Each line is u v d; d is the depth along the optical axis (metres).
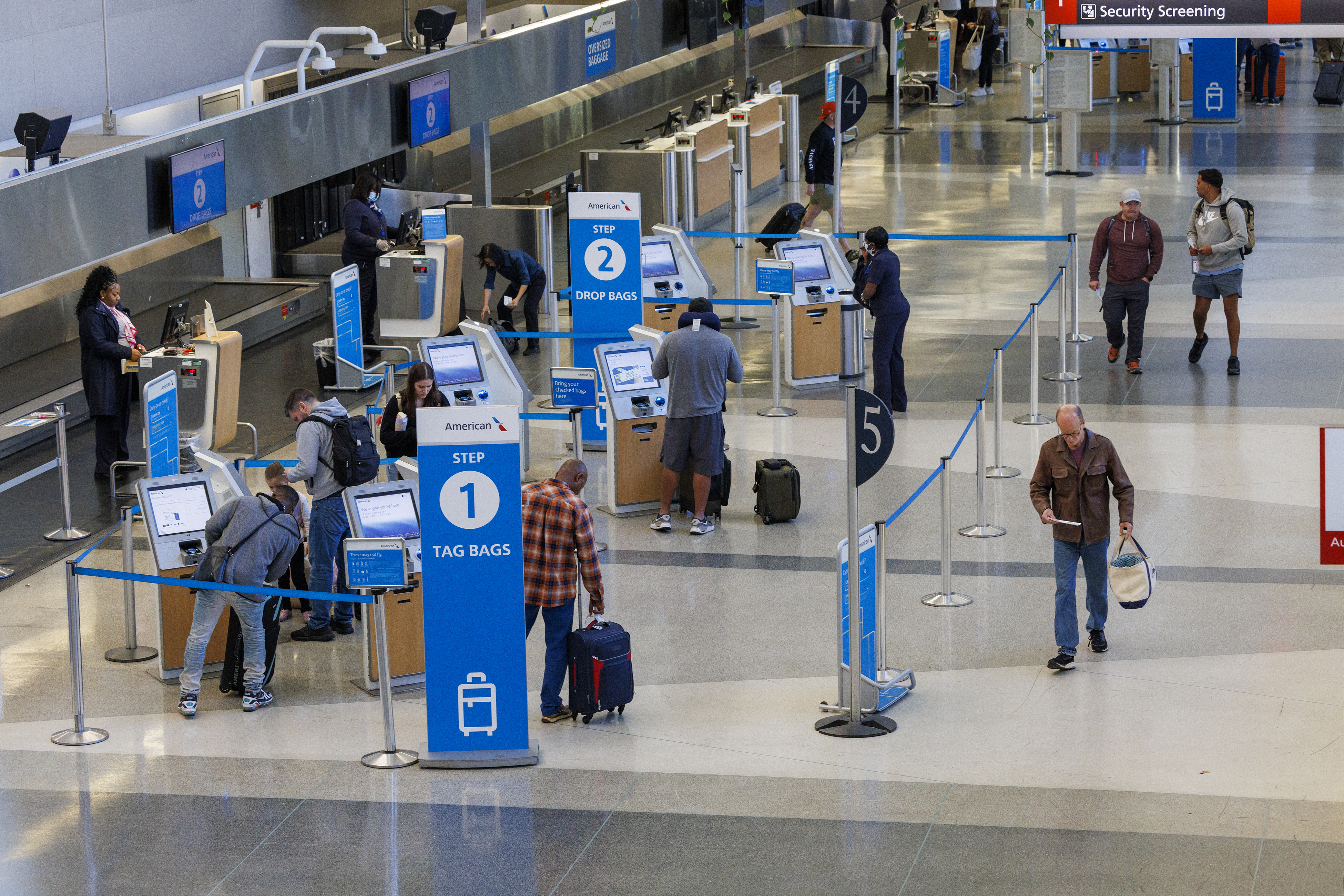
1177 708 12.77
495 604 12.16
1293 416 20.34
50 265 17.05
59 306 25.05
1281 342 23.72
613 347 18.52
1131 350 22.56
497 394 19.69
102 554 17.42
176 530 14.35
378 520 14.20
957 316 26.16
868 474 12.33
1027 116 44.09
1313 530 16.64
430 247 25.84
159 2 26.66
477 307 28.11
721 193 34.09
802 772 11.91
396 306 25.89
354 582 12.29
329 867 10.69
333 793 11.86
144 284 26.58
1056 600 13.61
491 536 12.04
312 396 15.42
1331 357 22.84
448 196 29.92
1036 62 43.25
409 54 31.28
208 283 28.61
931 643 14.33
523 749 12.33
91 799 11.85
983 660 13.92
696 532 17.58
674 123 33.81
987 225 31.80
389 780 12.05
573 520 12.83
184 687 13.48
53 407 22.06
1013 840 10.73
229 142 20.39
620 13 31.45
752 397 22.72
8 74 22.97
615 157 31.36
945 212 33.06
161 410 16.81
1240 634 14.22
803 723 12.83
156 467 16.78
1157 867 10.30
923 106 47.62
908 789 11.56
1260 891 9.96
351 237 25.75
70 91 24.44
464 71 26.44
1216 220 21.91
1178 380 22.17
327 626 15.30
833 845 10.75
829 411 21.94
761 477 17.86
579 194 20.55
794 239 24.77
